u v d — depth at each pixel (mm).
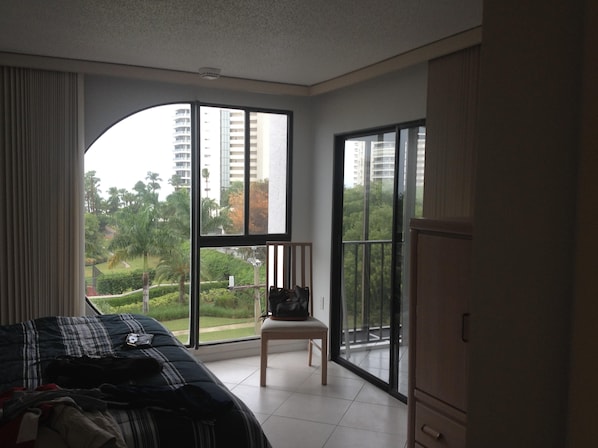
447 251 2016
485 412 845
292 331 3941
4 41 3229
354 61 3611
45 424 1669
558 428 709
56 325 3041
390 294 3939
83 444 1583
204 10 2617
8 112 3582
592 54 638
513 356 785
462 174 2926
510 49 786
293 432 3191
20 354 2498
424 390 2158
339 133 4465
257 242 4730
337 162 4566
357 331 4379
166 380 2199
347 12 2611
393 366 3842
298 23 2797
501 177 804
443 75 3078
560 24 705
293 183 4832
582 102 653
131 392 1957
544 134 728
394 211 3816
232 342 4648
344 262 4570
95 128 3996
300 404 3633
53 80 3691
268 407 3568
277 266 4453
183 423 1865
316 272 4863
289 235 4859
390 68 3512
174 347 2695
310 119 4863
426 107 3262
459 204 2941
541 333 733
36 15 2727
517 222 774
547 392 725
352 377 4215
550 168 718
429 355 2123
